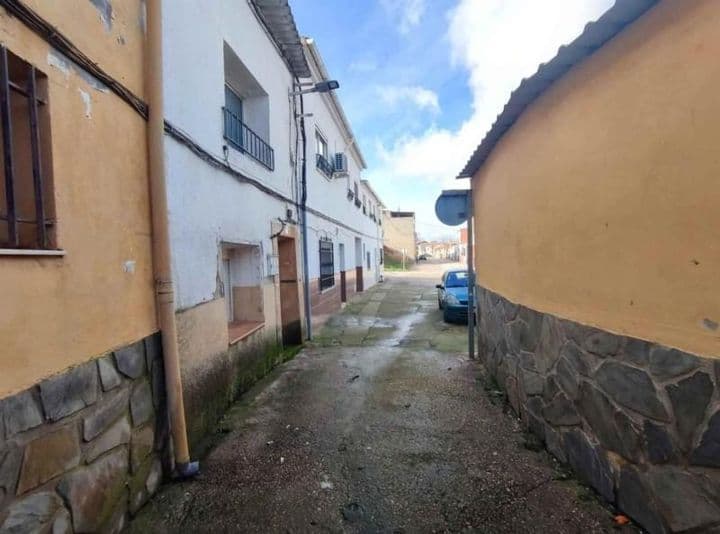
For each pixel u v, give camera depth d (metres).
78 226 2.07
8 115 1.67
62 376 1.92
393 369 5.75
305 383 5.20
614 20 2.02
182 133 3.46
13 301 1.65
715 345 1.67
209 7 4.12
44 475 1.80
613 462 2.35
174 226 3.30
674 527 1.92
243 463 3.17
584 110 2.50
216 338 4.04
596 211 2.42
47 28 1.86
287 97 6.95
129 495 2.47
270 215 6.00
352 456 3.25
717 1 1.58
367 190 19.45
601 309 2.41
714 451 1.71
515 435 3.52
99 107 2.28
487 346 5.36
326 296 10.16
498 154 4.36
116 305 2.40
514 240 3.88
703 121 1.66
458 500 2.62
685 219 1.78
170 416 2.93
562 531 2.26
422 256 58.69
